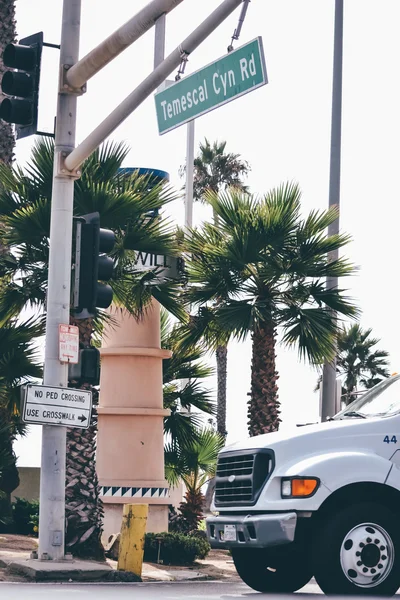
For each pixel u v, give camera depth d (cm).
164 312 2766
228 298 2369
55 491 1573
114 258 2056
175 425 2620
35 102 1491
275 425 2364
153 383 2370
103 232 1575
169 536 1933
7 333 2277
